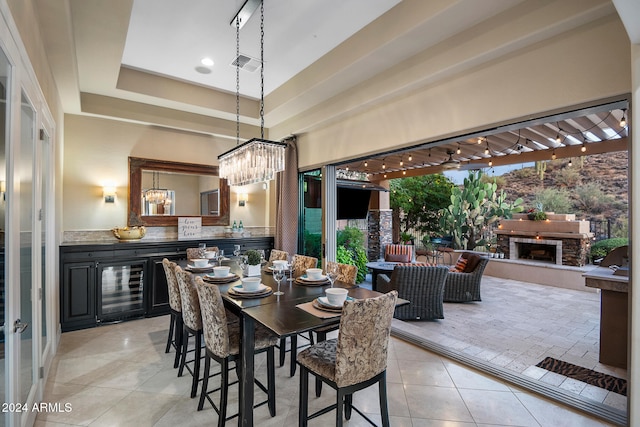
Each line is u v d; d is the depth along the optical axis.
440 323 4.41
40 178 2.35
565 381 2.78
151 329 3.91
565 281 6.64
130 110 4.43
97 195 4.44
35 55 2.10
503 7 2.39
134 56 3.68
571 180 8.82
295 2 2.70
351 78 3.59
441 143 3.24
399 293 4.40
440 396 2.48
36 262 2.25
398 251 7.17
